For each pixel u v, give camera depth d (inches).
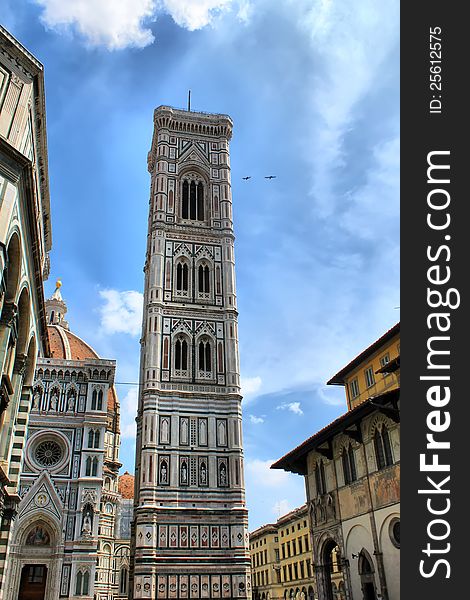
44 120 1227.2
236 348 3112.7
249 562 2600.9
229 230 3449.8
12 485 1300.4
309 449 1667.1
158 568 2493.8
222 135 3806.6
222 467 2790.4
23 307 1272.1
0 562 1224.8
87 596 2645.2
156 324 3041.3
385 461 1320.1
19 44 1087.0
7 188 986.1
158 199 3437.5
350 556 1419.8
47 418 3036.4
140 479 2699.3
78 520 2800.2
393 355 1732.3
